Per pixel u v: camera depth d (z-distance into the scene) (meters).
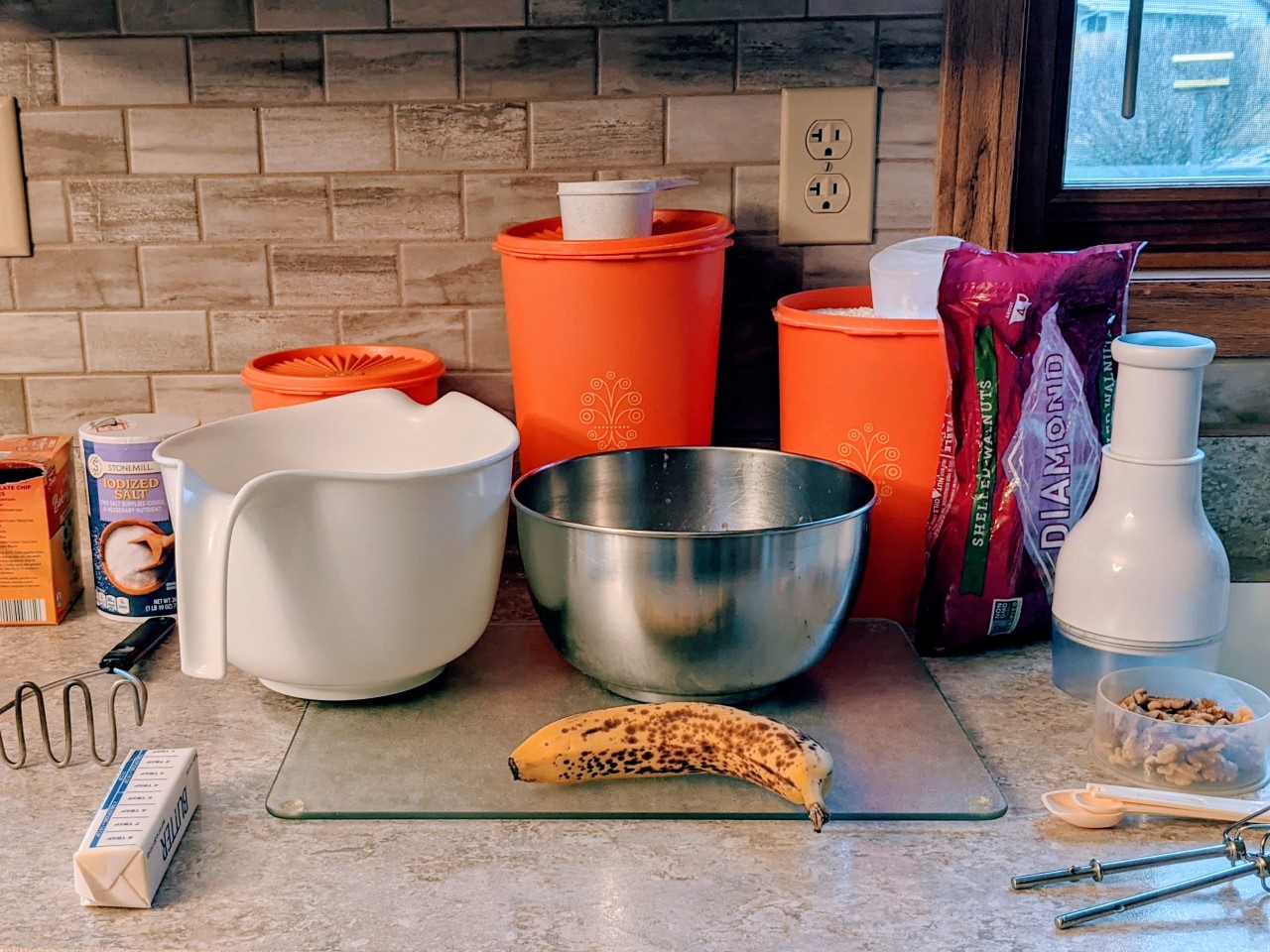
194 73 1.05
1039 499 0.91
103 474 0.98
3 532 0.99
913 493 0.95
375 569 0.79
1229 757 0.74
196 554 0.74
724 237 0.97
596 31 1.03
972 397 0.89
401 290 1.10
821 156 1.05
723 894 0.64
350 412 0.98
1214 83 1.10
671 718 0.75
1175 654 0.83
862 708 0.85
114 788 0.68
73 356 1.12
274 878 0.66
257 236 1.09
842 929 0.61
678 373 0.98
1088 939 0.60
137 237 1.09
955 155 1.04
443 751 0.79
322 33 1.04
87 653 0.95
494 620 1.02
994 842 0.69
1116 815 0.70
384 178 1.07
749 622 0.79
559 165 1.07
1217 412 1.09
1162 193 1.12
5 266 1.10
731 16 1.03
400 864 0.67
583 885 0.65
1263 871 0.64
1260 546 1.13
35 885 0.65
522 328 0.99
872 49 1.03
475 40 1.04
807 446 0.98
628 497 0.99
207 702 0.87
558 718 0.84
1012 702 0.87
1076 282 0.89
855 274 1.09
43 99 1.06
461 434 0.96
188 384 1.13
